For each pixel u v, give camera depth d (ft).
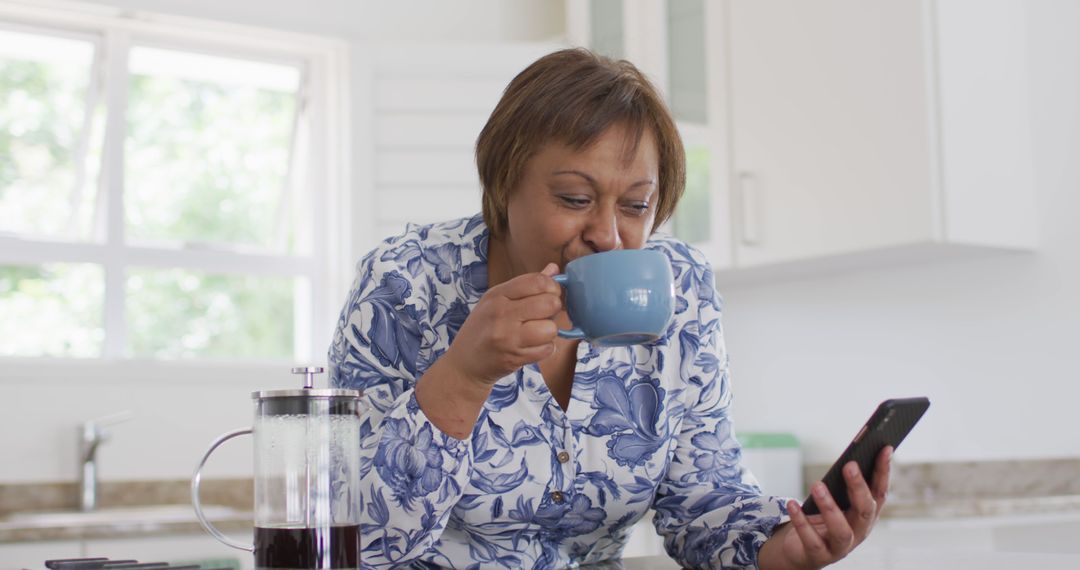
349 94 11.21
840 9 9.24
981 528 8.23
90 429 10.09
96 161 11.42
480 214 4.20
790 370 11.10
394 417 3.45
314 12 11.62
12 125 11.25
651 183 3.59
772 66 9.78
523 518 3.96
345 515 3.11
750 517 3.84
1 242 10.78
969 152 8.84
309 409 3.11
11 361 10.20
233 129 12.23
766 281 11.30
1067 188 9.04
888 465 3.34
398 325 4.03
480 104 11.19
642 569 3.94
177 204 12.17
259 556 3.10
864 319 10.44
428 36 12.14
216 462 10.82
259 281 13.67
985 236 8.87
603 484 4.00
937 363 9.86
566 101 3.51
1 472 10.05
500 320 3.23
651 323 3.34
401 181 11.09
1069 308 9.00
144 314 13.10
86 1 10.68
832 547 3.31
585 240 3.57
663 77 10.73
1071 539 8.39
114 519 9.18
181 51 11.46
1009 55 9.24
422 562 3.99
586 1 11.55
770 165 9.79
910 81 8.77
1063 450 8.99
